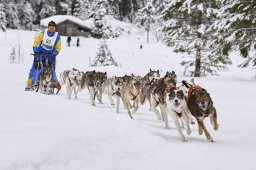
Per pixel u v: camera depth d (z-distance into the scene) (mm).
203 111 6395
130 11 75375
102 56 33312
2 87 11578
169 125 7887
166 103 6801
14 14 58250
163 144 6082
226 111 9523
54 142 4578
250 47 19078
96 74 10578
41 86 11984
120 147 5402
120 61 37938
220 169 4812
